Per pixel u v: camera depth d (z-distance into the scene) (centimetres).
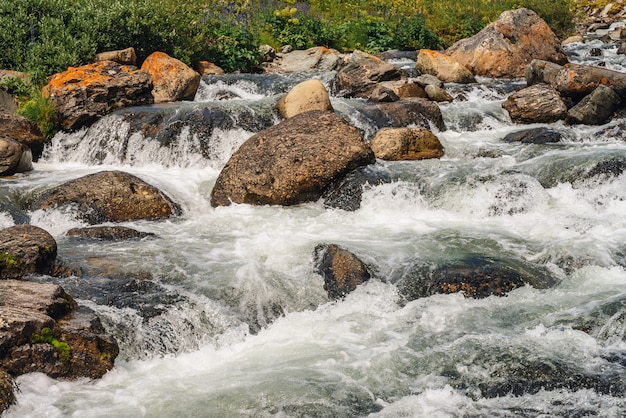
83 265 849
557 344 676
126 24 1733
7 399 585
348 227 1025
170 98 1631
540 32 2039
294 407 596
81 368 645
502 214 1055
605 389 603
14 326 621
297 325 760
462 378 633
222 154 1367
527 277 827
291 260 883
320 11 2630
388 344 702
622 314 707
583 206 1063
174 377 659
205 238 978
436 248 920
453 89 1742
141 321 722
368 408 594
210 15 2220
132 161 1379
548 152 1250
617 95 1446
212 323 747
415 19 2486
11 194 1123
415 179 1133
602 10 3269
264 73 2064
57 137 1437
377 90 1614
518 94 1523
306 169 1123
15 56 1625
